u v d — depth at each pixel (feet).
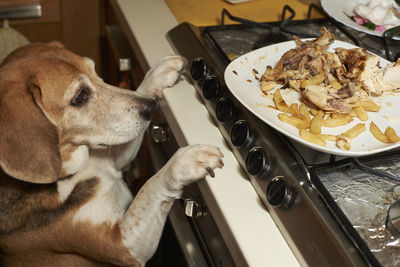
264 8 4.67
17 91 3.10
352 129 2.88
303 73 3.25
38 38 7.00
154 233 3.38
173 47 4.16
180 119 3.42
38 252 3.45
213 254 3.11
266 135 2.89
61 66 3.32
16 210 3.36
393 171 2.76
